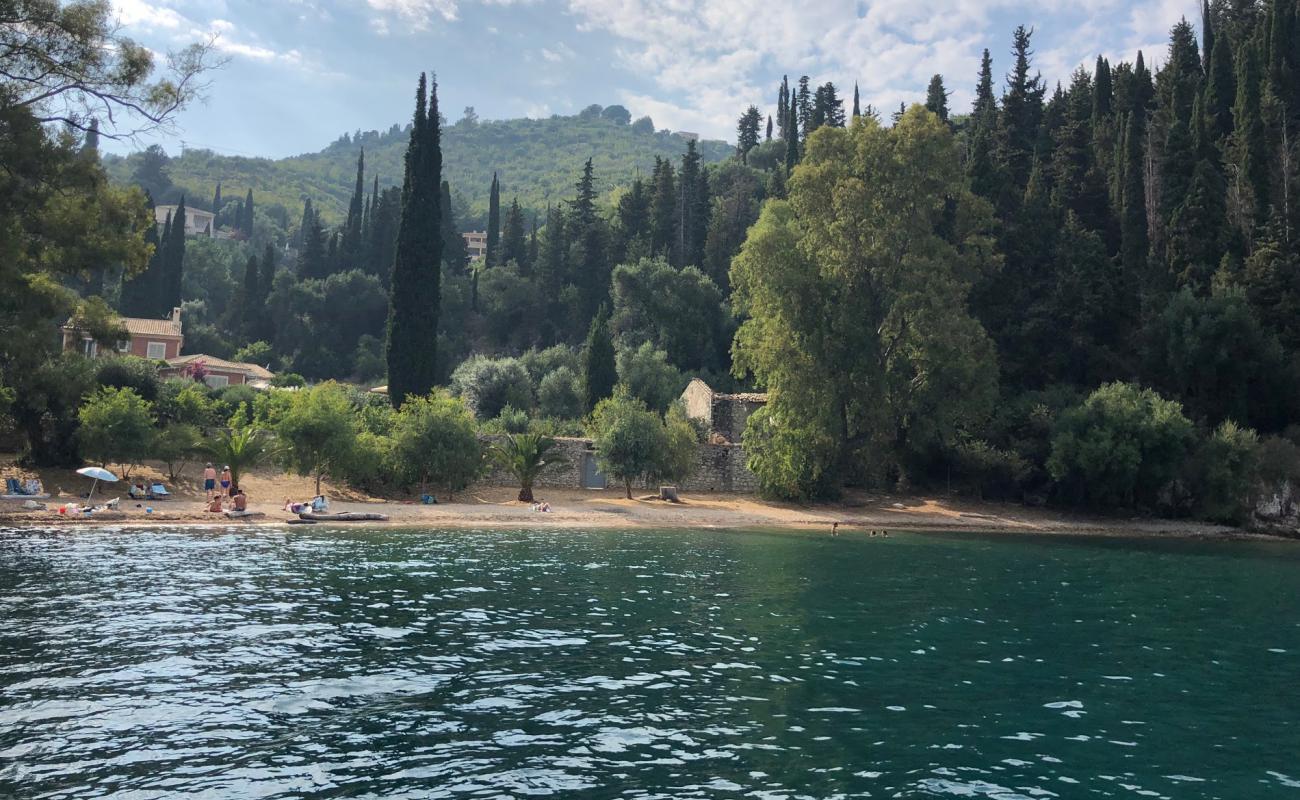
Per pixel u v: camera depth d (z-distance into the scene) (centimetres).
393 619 1783
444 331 11106
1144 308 6353
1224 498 5184
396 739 1065
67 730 1059
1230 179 7244
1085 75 10262
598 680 1369
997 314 6362
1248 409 5766
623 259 11425
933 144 5250
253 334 11606
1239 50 8269
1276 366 5675
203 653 1450
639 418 5012
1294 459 5153
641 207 12194
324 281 11750
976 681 1447
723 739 1103
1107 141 8588
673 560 2911
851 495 5653
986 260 5684
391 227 12588
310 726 1105
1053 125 9406
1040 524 4956
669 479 5225
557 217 12569
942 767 1027
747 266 5391
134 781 904
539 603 2030
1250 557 3784
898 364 5541
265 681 1300
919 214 5288
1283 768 1058
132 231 3284
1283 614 2233
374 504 4291
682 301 9438
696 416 6425
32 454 3997
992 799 930
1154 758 1085
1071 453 5216
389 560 2631
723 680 1395
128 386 4431
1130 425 5166
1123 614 2175
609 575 2517
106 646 1474
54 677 1284
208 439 4178
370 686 1295
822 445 5203
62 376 3938
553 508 4528
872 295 5506
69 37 2716
